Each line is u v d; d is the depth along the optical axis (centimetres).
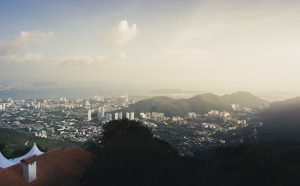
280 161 2589
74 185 2164
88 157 2669
